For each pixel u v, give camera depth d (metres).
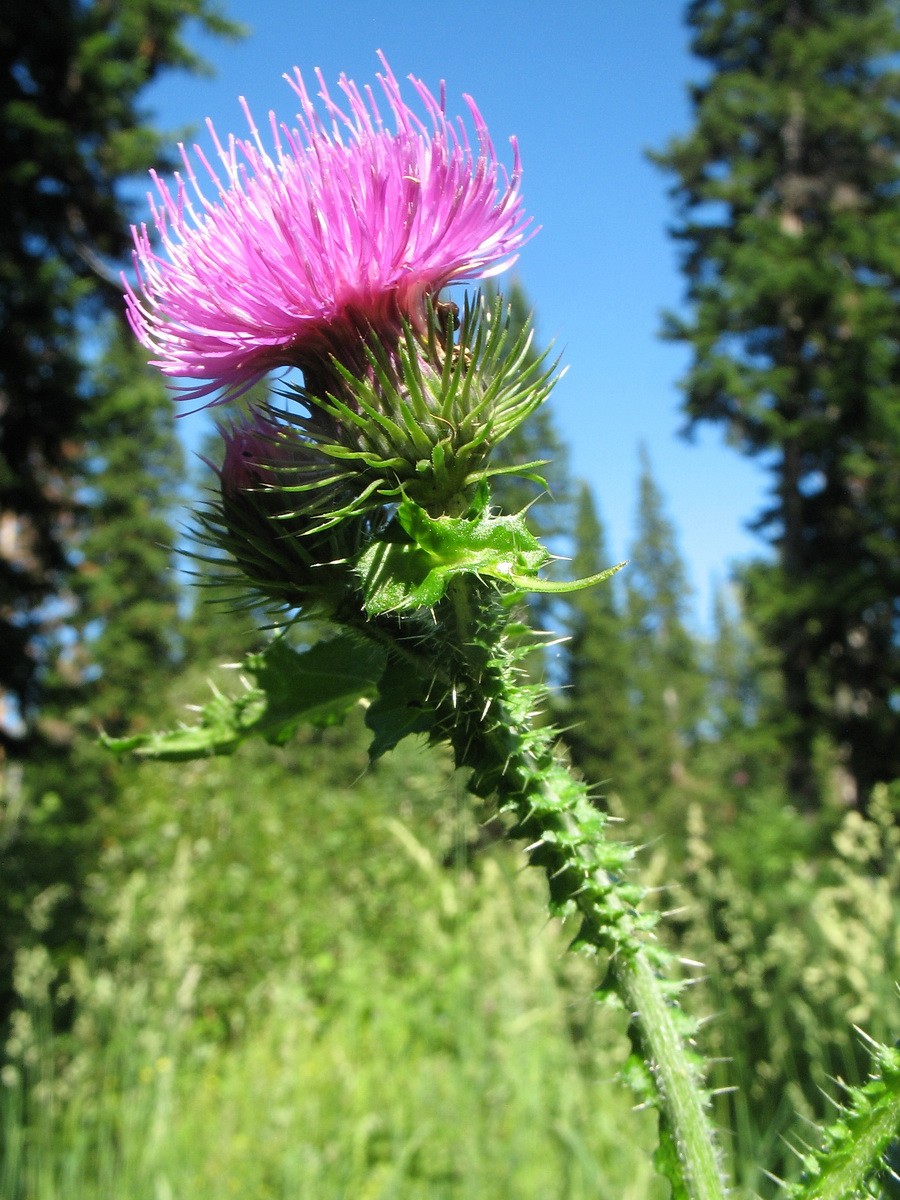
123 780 11.20
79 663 21.31
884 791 5.77
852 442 18.55
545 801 1.48
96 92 12.12
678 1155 1.35
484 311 1.76
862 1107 1.29
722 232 21.61
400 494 1.66
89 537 28.38
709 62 22.92
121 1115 4.88
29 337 11.27
